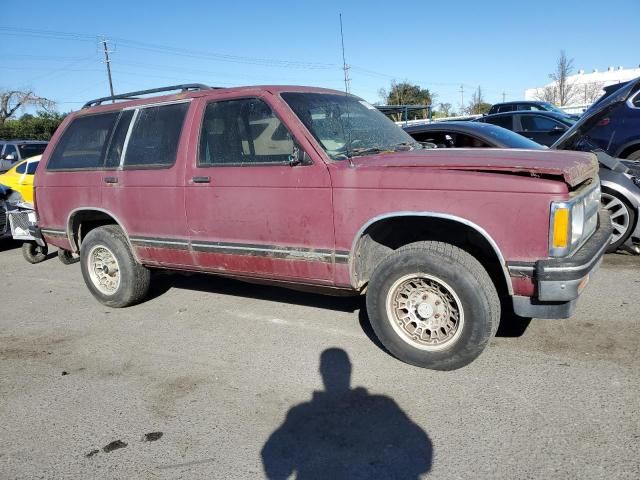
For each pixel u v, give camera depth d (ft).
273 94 13.17
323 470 8.86
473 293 10.78
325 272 12.51
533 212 10.14
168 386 12.05
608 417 9.69
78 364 13.51
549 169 10.09
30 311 18.08
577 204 10.49
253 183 13.05
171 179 14.55
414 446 9.30
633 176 18.89
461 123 24.04
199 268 14.97
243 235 13.52
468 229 11.73
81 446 9.93
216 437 9.95
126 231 16.01
